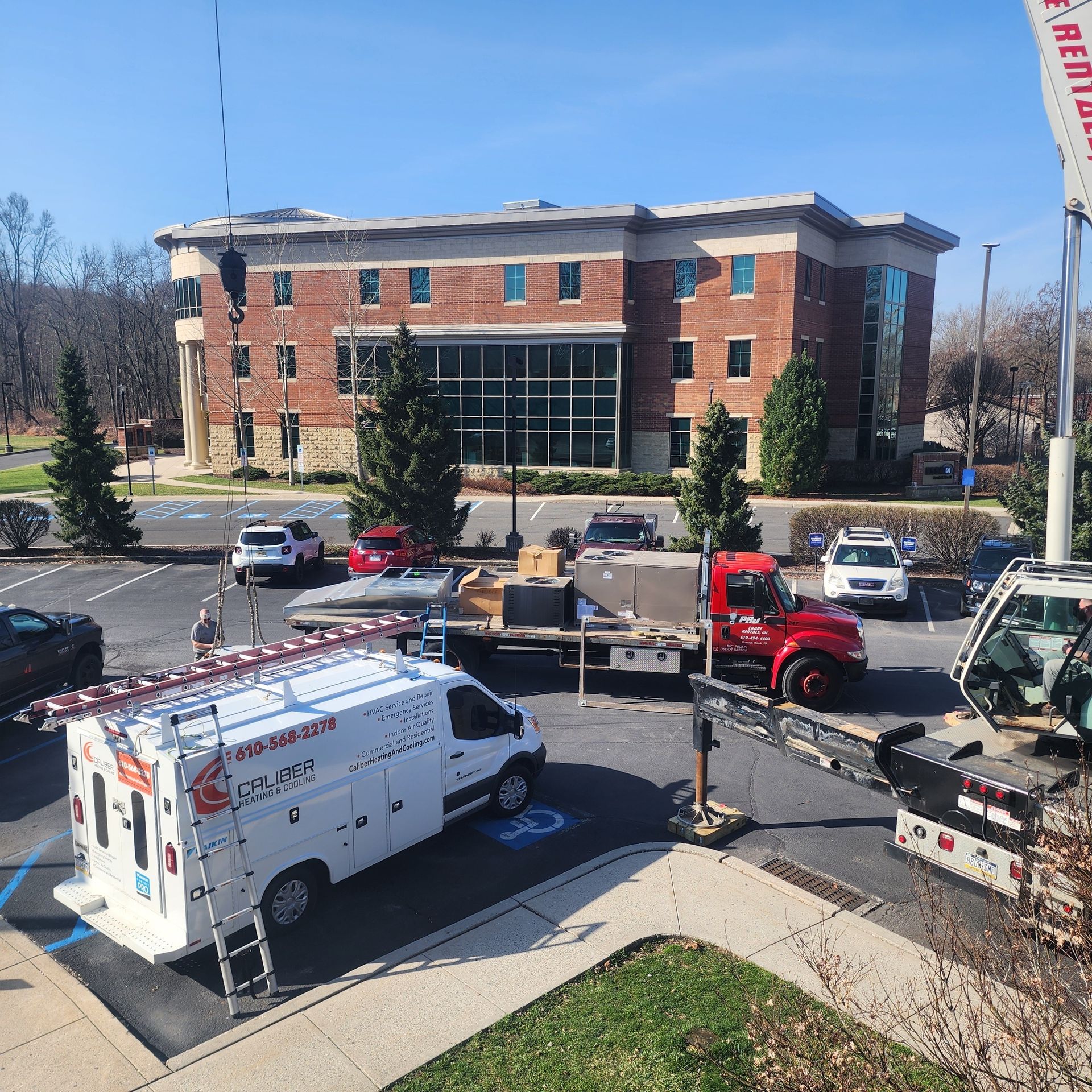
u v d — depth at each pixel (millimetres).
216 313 49438
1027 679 7883
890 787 7840
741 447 25109
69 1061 6129
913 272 50719
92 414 28484
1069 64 7488
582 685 13406
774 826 9945
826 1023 5359
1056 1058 4234
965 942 5410
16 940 7750
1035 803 6695
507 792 10055
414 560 23688
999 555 21453
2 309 103750
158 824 6820
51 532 33125
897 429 51125
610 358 44438
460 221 44688
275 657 8828
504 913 7945
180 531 34219
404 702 8562
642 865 8836
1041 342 68000
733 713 9172
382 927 7859
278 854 7426
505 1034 6305
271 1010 6668
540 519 36500
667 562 14398
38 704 6992
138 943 6754
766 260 43125
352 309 41781
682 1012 6473
